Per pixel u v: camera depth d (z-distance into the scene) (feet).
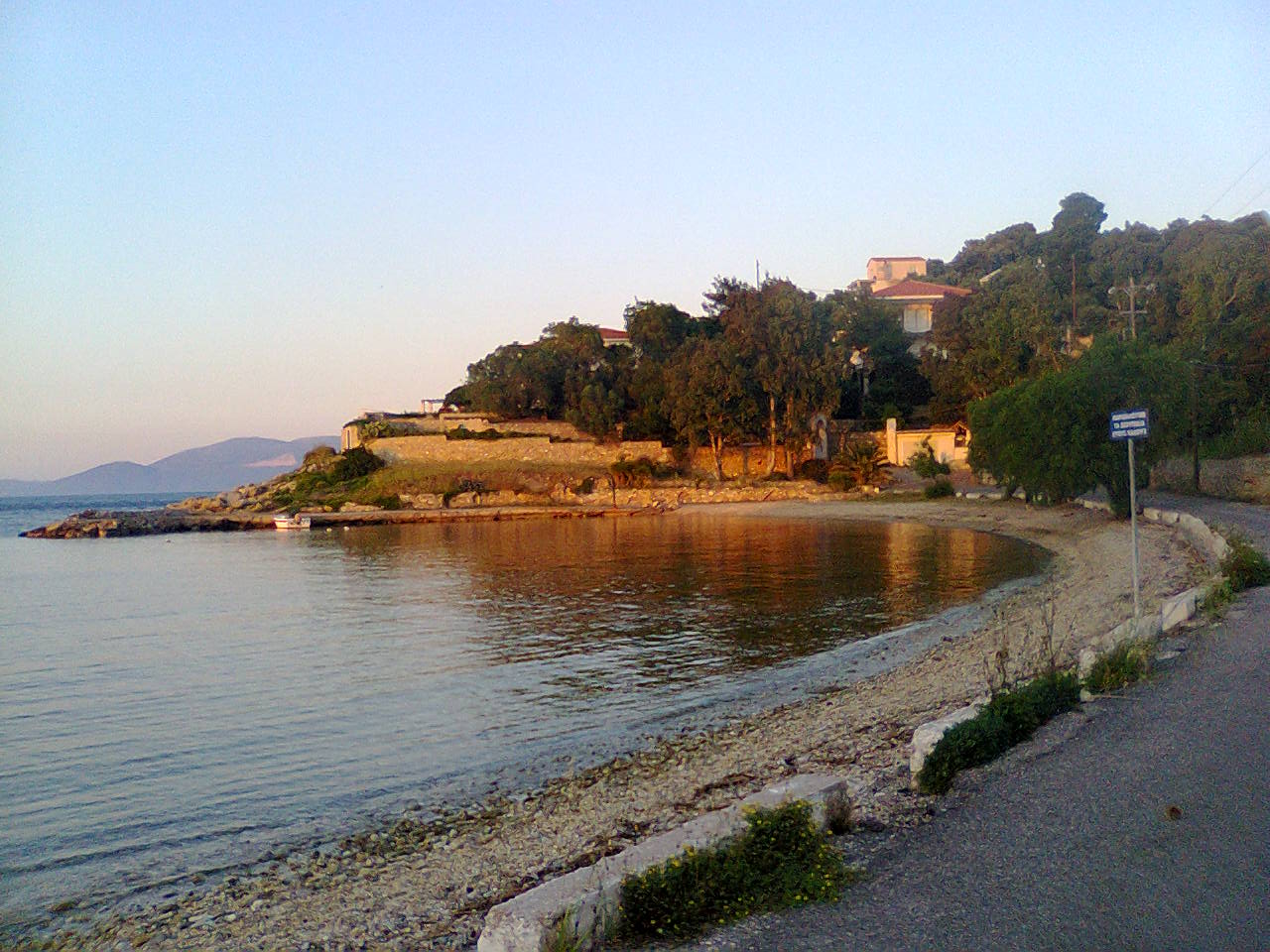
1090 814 25.22
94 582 157.28
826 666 69.72
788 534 215.72
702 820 24.95
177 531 302.25
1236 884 20.53
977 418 205.67
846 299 364.38
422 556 186.19
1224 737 30.94
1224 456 183.83
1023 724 33.22
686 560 160.56
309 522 292.20
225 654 85.40
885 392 350.43
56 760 51.08
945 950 18.48
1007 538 178.29
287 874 34.22
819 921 20.22
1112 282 366.22
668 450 342.44
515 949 18.84
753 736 49.39
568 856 32.81
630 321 384.68
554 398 362.53
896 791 29.58
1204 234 327.88
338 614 109.81
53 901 32.65
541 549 192.85
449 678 70.59
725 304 335.47
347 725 57.47
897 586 116.16
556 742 51.78
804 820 24.27
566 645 83.82
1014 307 292.61
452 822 39.06
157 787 45.85
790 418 315.58
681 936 20.06
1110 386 139.85
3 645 92.68
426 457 345.31
